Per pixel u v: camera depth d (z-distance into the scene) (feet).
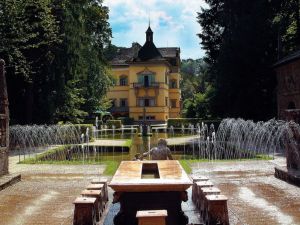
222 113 122.21
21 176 44.65
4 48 76.89
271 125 87.30
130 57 248.11
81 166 52.29
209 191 25.49
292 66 91.56
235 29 112.06
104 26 130.11
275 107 114.21
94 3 124.36
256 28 109.70
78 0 102.12
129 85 235.40
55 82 97.45
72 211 28.55
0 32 76.38
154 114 231.50
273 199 31.27
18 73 84.12
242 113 114.32
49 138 90.84
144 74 231.71
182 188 21.91
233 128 97.19
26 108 96.07
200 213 27.14
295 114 40.70
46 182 40.73
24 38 78.23
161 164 29.53
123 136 130.11
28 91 94.12
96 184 28.81
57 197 33.42
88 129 95.55
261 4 111.14
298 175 36.94
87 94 133.59
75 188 37.29
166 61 229.25
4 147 41.75
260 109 114.73
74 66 101.09
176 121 159.02
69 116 112.57
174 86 252.01
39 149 79.61
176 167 27.73
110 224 24.80
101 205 27.27
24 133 84.84
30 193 35.12
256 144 79.77
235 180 40.09
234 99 115.55
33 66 91.04
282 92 99.04
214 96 119.34
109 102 191.83
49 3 86.94
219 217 23.17
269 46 113.80
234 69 111.65
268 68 111.24
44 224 25.30
